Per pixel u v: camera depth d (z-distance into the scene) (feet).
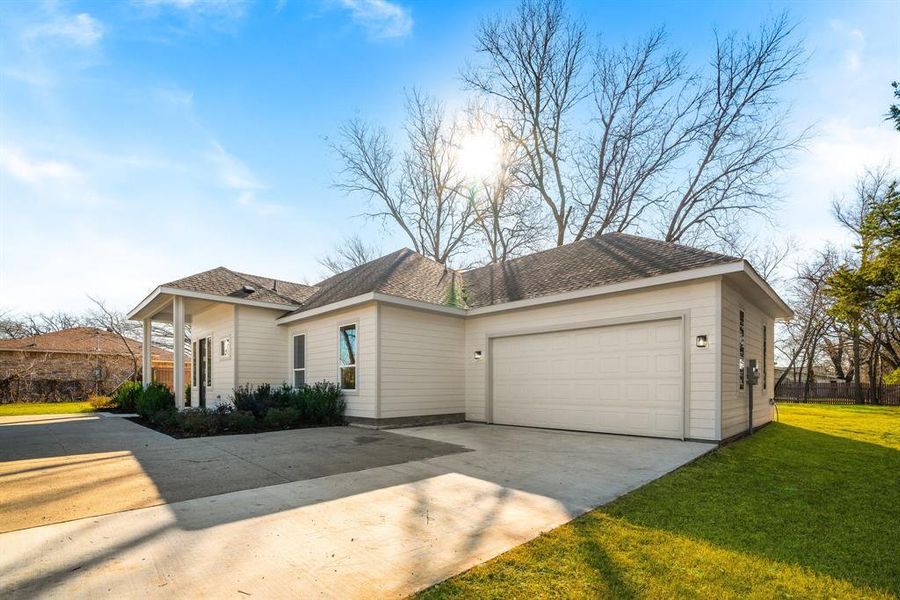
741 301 30.42
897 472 18.98
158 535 11.53
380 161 81.82
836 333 84.07
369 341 33.73
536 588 9.00
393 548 10.89
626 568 9.87
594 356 30.63
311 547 10.88
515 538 11.56
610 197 72.49
